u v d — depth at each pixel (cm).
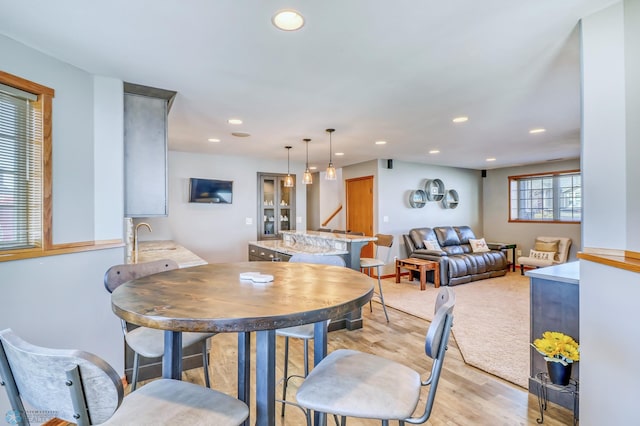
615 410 145
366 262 389
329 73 235
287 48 199
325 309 105
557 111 325
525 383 238
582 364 168
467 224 761
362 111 323
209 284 141
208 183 546
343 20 170
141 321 98
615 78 158
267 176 612
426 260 578
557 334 198
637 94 151
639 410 132
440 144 484
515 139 449
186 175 539
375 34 184
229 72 232
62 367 72
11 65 187
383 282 591
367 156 593
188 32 181
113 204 241
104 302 230
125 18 167
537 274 222
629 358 137
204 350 185
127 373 239
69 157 217
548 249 630
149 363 242
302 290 129
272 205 618
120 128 245
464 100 293
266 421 115
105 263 232
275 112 326
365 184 657
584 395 167
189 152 541
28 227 196
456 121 360
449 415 199
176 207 532
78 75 224
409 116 340
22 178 194
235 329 94
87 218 228
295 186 644
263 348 116
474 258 597
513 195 739
